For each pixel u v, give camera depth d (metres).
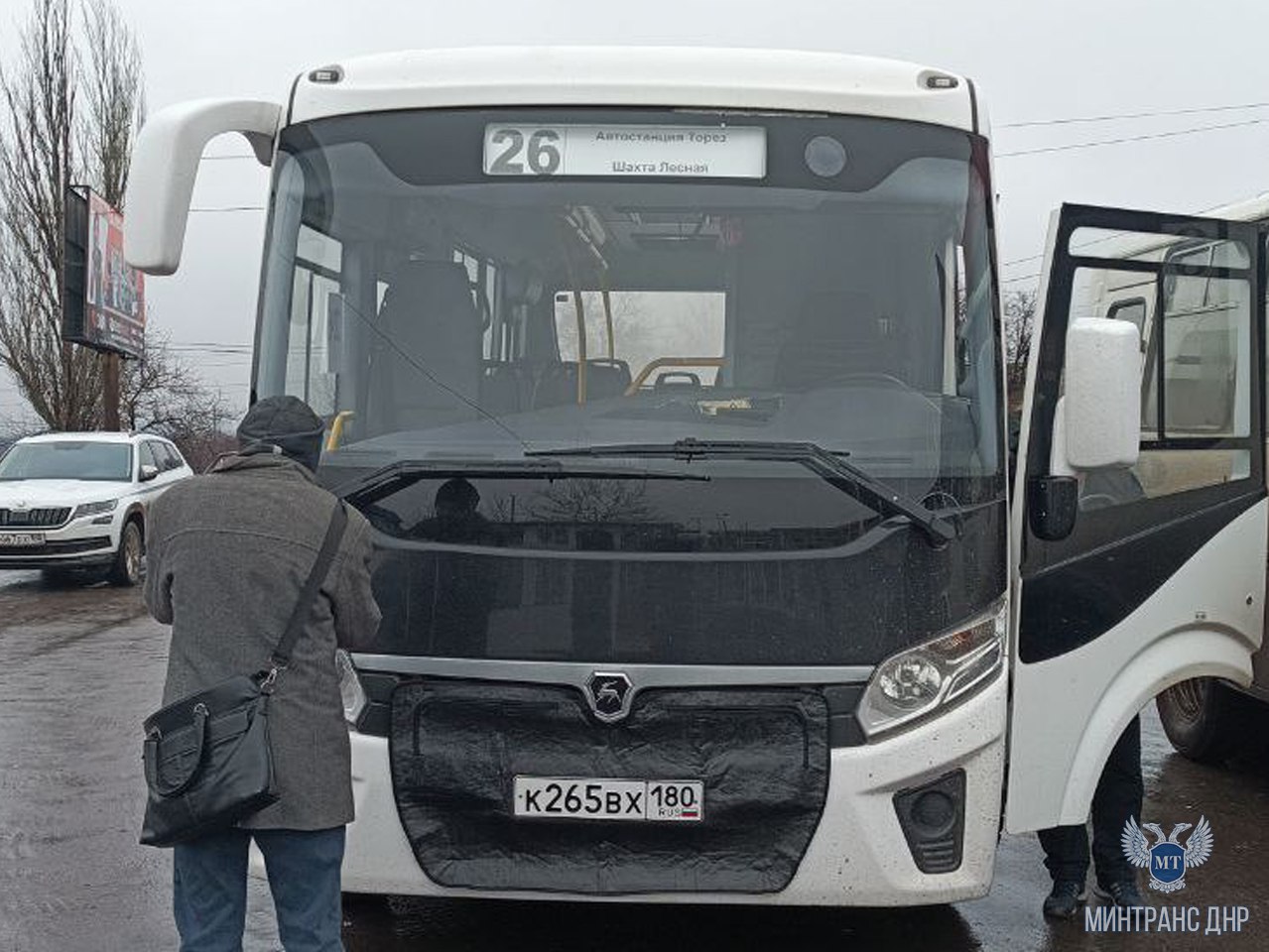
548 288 4.75
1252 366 5.24
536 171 4.83
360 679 4.39
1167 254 5.08
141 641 13.32
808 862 4.30
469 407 4.71
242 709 3.64
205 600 3.75
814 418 4.59
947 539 4.38
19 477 18.59
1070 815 4.84
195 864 3.79
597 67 4.86
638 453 4.38
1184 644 5.09
